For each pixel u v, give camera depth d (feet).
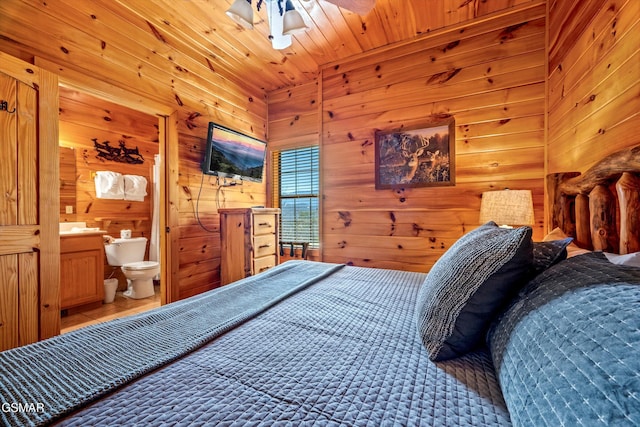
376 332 3.13
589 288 1.97
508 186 7.65
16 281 5.34
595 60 4.57
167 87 8.31
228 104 10.41
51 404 1.92
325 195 10.36
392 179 9.20
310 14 7.57
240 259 9.21
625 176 3.30
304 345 2.85
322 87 10.39
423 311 2.95
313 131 11.04
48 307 5.77
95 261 9.86
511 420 1.75
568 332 1.72
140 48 7.60
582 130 5.07
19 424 1.74
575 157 5.40
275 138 11.94
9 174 5.26
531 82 7.41
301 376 2.31
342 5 6.23
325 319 3.49
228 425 1.78
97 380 2.21
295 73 10.74
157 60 8.02
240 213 9.20
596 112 4.52
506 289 2.58
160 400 2.02
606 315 1.64
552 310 2.01
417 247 8.85
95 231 9.92
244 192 11.18
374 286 4.91
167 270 8.46
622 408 1.21
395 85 9.14
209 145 9.27
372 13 7.63
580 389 1.41
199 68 9.34
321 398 2.03
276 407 1.94
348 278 5.48
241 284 4.97
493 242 2.78
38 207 5.65
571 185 4.81
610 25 4.11
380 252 9.39
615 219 3.72
